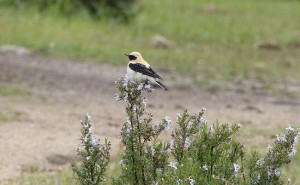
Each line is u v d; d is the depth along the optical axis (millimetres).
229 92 19109
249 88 19953
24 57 21266
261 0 41531
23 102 15406
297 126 14594
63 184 9711
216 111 16234
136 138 6754
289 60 25922
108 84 18844
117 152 11719
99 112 15172
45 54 22266
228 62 24344
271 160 6809
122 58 23125
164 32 28891
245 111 16469
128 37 26922
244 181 6848
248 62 24703
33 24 25250
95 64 21688
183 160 6598
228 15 35062
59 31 25109
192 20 31938
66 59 21922
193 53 25531
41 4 27391
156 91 18312
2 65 19672
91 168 6645
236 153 7082
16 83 17641
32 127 13133
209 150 6941
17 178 10164
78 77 19359
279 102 18156
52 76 19078
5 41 23062
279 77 22312
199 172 6633
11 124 13188
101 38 25891
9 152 11453
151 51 24812
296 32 32281
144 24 29094
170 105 16594
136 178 6770
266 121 15383
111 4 29047
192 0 37938
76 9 27875
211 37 29109
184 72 21750
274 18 35938
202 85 19812
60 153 11656
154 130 6770
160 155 6770
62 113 14641
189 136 7031
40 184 9773
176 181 6359
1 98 15617
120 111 15531
